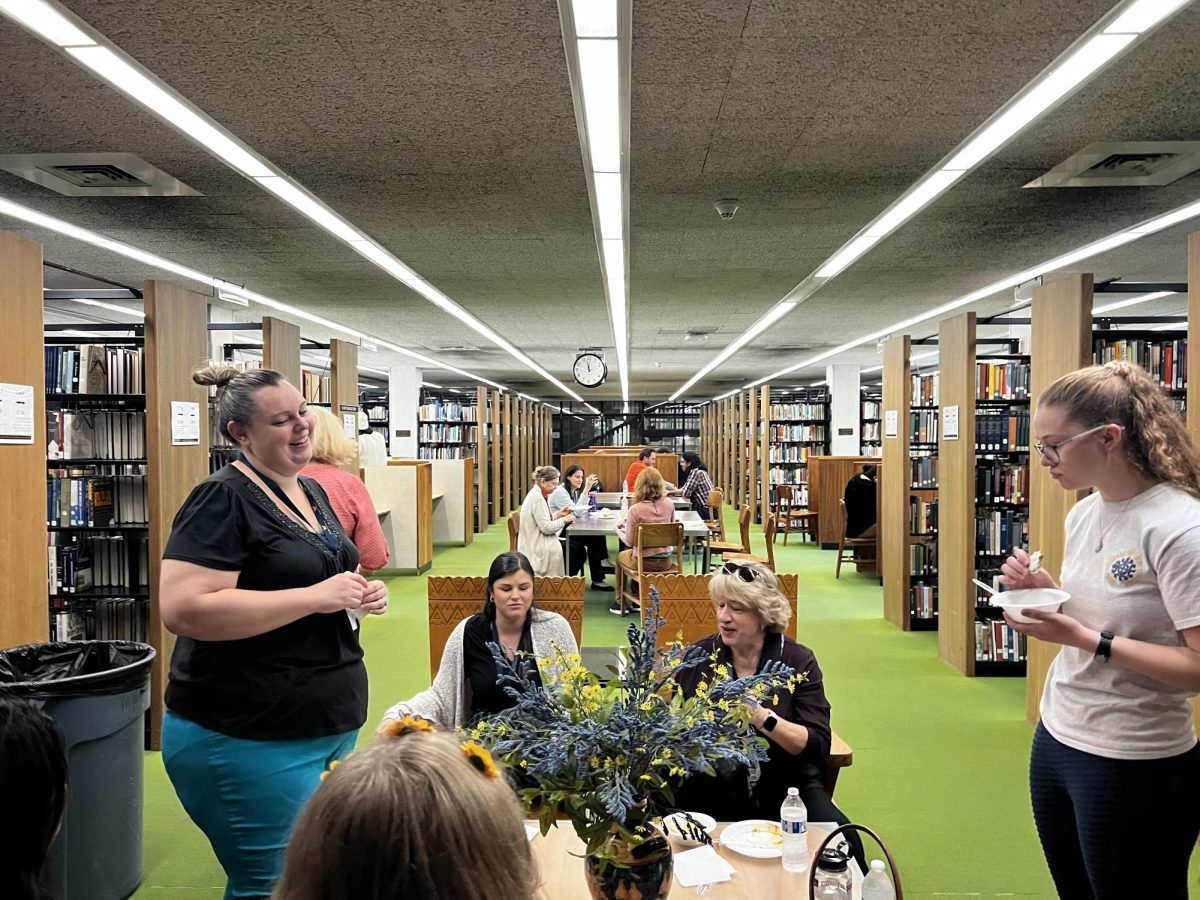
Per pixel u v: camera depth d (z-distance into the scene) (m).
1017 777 4.10
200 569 1.88
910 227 6.20
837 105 3.84
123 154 4.55
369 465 10.39
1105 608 1.73
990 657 5.82
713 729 1.52
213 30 3.10
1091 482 1.74
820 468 12.38
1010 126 4.11
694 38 3.19
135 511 4.75
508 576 3.15
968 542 5.80
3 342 3.44
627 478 11.58
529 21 3.05
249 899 1.98
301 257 7.18
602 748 1.48
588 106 3.85
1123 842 1.69
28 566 3.58
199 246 6.77
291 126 4.11
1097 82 3.60
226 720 1.93
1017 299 8.84
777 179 4.97
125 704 2.85
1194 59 3.37
